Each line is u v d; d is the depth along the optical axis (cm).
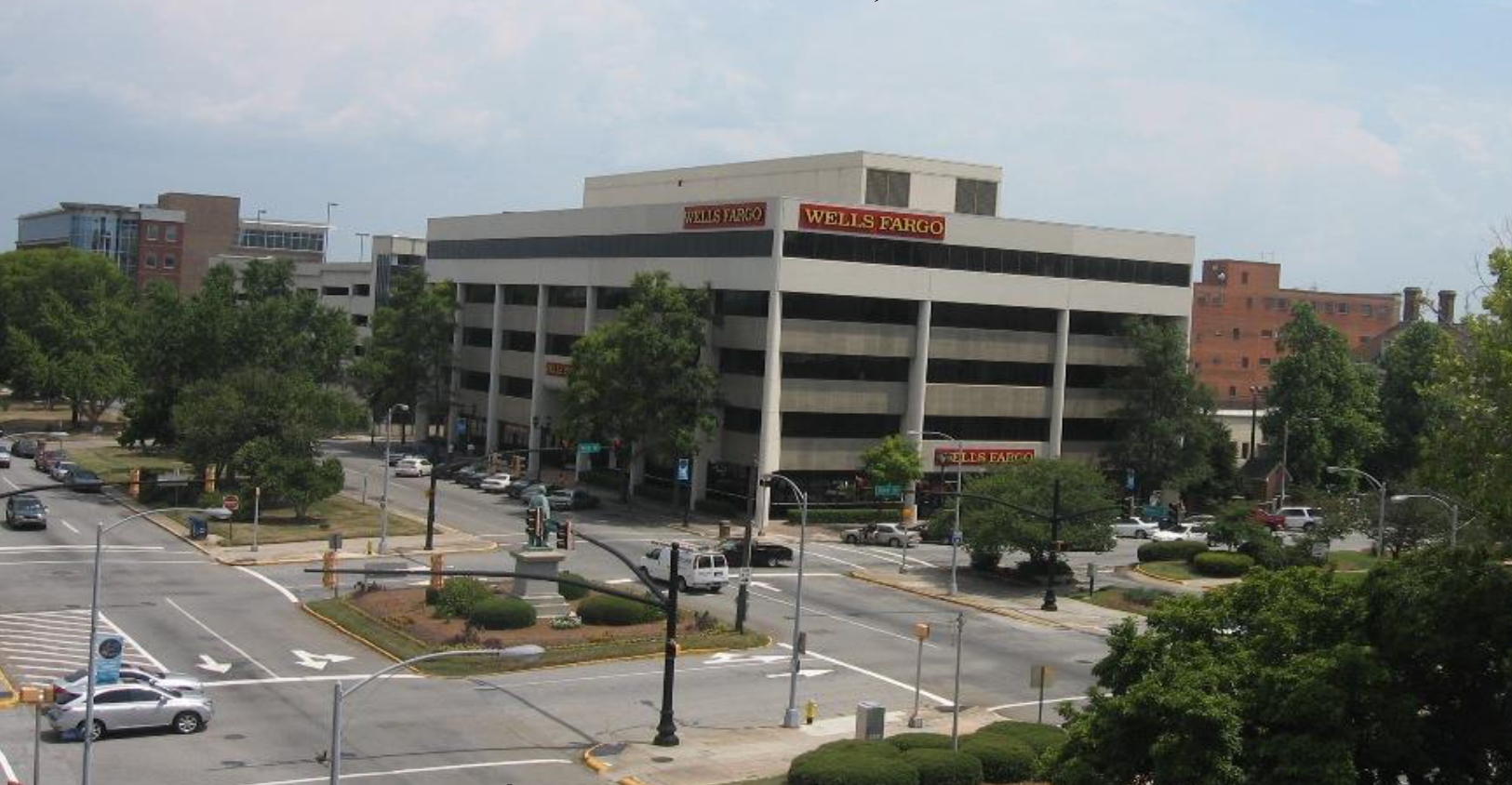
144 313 12694
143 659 5059
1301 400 11344
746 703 4953
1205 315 15675
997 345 10119
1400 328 15462
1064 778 3062
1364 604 3241
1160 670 3105
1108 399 10675
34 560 6988
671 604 4438
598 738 4438
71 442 12544
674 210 10225
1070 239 10275
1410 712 2911
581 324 11375
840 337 9531
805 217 9269
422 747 4209
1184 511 10862
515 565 7269
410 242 15450
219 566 7100
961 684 5384
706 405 9662
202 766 3881
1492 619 3062
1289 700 2895
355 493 10031
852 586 7438
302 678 4947
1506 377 3319
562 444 10494
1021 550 7538
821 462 9638
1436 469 3500
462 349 13025
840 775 3675
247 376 8881
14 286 14888
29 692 3553
